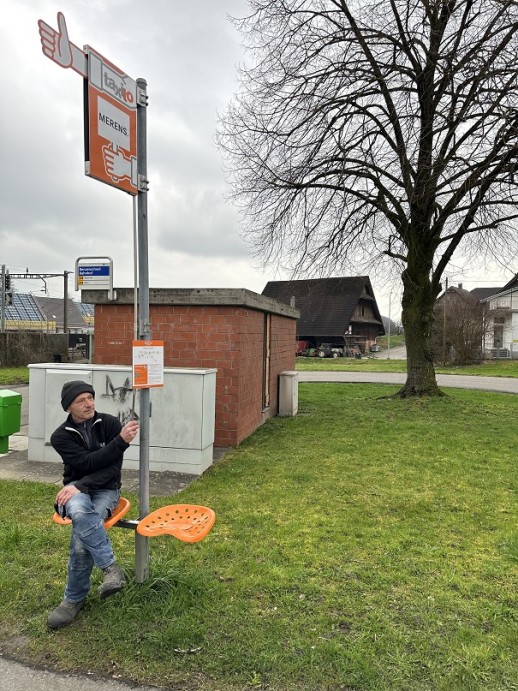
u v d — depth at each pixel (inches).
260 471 239.6
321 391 614.5
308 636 107.5
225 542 156.0
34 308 2578.7
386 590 128.0
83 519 107.7
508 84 338.6
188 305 289.6
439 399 453.7
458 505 195.2
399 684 93.4
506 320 1582.2
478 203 390.9
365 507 191.5
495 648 104.1
